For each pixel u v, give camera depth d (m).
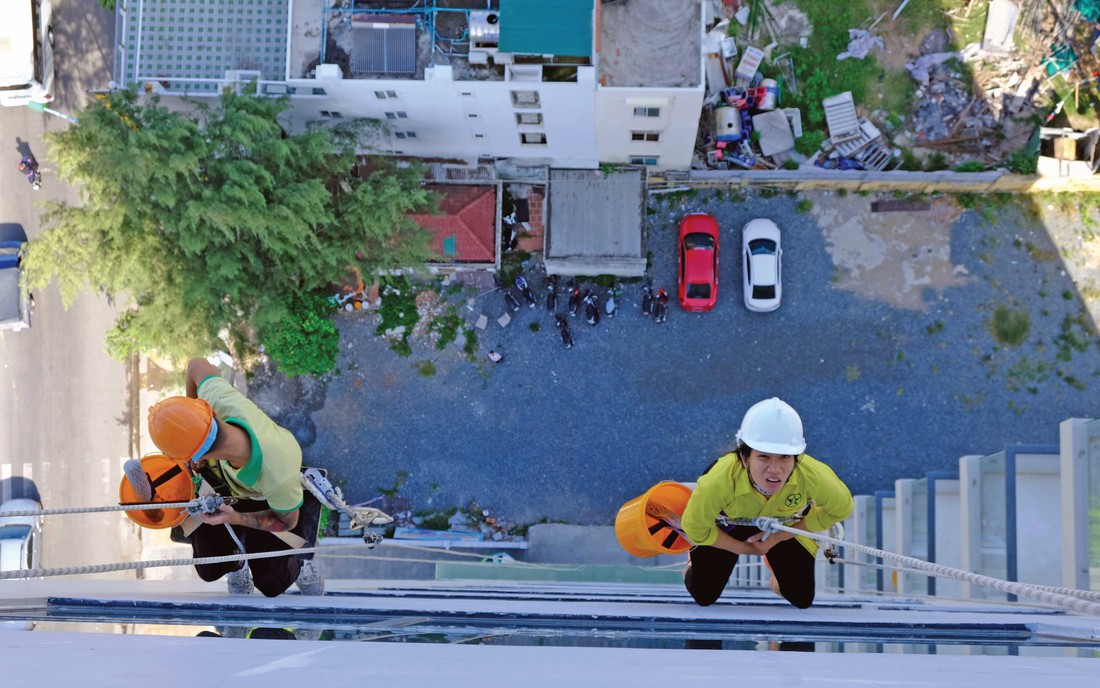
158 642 3.19
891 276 25.39
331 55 20.28
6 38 25.53
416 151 24.27
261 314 22.84
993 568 14.87
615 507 25.55
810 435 25.41
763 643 4.84
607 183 24.66
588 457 25.64
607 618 5.98
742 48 25.28
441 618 5.87
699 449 25.50
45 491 26.58
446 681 2.40
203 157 20.92
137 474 6.91
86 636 3.29
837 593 16.69
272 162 21.38
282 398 26.06
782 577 8.41
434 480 25.81
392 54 20.06
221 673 2.44
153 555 26.44
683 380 25.59
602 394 25.66
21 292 26.20
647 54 19.98
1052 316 25.00
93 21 26.72
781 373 25.50
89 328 26.64
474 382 25.81
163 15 21.05
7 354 26.75
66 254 21.44
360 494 25.81
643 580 22.11
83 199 23.23
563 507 25.61
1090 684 2.62
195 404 6.21
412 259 23.38
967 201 25.27
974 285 25.19
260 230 20.75
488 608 6.84
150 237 21.55
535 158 24.53
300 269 23.92
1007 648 4.75
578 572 22.42
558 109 21.03
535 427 25.72
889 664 3.22
